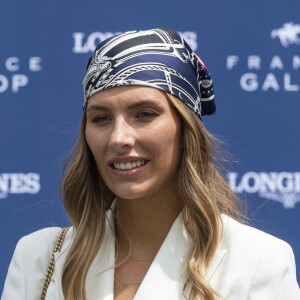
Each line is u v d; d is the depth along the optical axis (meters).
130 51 6.39
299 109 11.40
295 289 6.24
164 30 6.66
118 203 6.75
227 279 6.18
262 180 11.37
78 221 6.83
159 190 6.54
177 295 6.20
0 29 11.60
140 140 6.22
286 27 11.39
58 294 6.53
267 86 11.43
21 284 6.82
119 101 6.23
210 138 6.75
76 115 11.62
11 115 11.62
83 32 11.59
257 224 11.30
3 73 11.62
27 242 7.00
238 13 11.43
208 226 6.39
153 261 6.39
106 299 6.34
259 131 11.40
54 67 11.62
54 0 11.59
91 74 6.48
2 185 11.59
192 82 6.62
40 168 11.60
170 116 6.35
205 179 6.61
